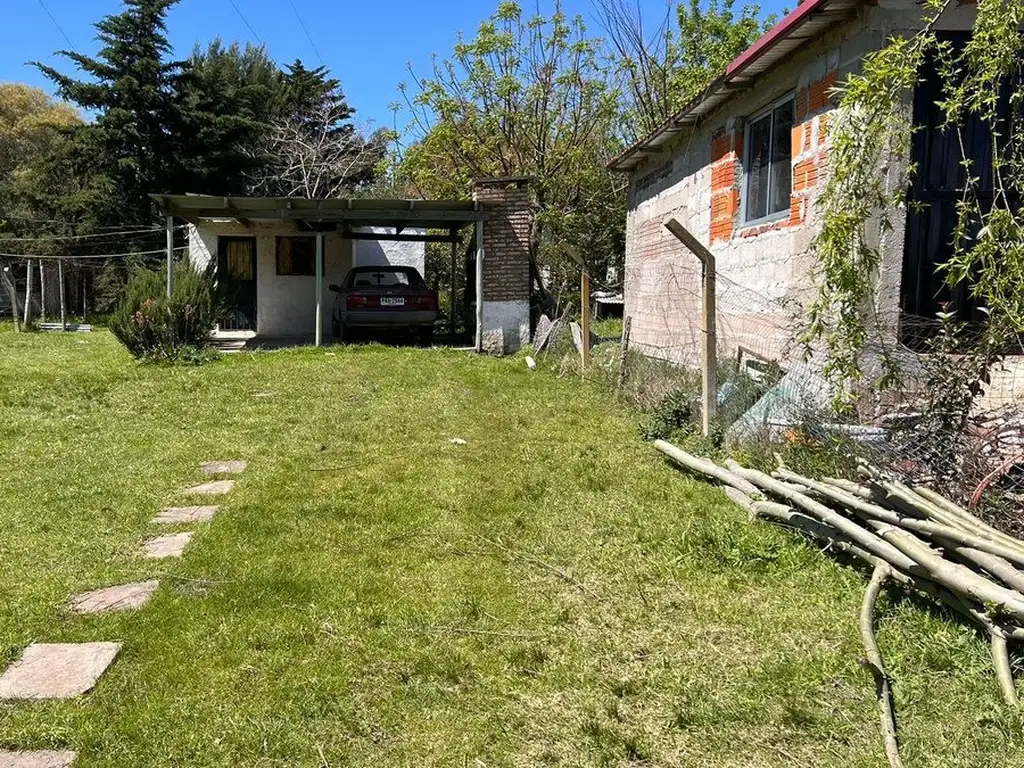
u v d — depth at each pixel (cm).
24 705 278
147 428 738
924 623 320
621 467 596
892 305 595
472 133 1931
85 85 2839
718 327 867
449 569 403
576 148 1908
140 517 482
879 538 358
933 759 245
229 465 614
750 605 358
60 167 2914
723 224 867
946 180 606
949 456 418
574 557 419
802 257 670
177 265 1391
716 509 488
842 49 617
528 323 1420
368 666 307
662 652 318
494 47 1894
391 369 1141
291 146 2998
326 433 722
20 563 406
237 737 262
